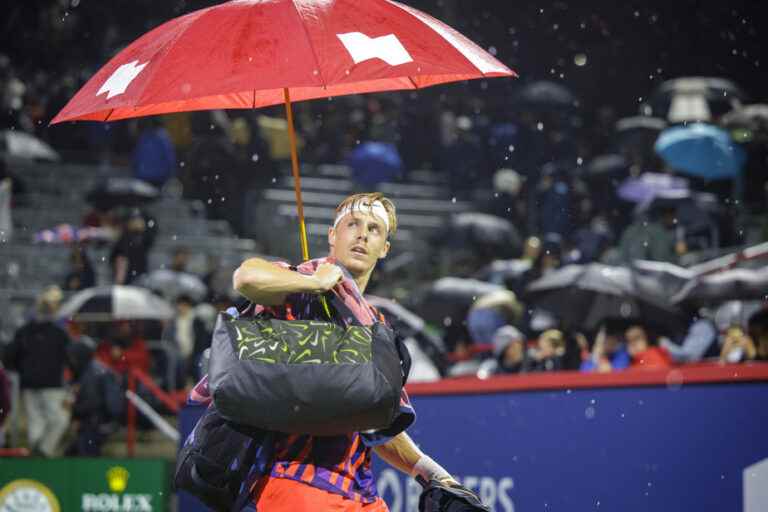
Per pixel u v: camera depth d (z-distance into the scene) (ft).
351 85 52.54
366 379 41.11
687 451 67.51
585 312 126.11
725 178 212.64
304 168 268.41
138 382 153.89
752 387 64.90
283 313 43.39
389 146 234.58
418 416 83.35
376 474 85.05
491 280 175.83
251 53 41.81
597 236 184.14
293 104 273.33
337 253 45.39
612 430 71.46
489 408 78.89
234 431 42.57
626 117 331.16
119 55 45.01
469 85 315.78
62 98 261.85
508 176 232.12
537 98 262.06
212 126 225.35
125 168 262.47
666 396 68.80
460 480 80.43
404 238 259.39
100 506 107.86
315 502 42.29
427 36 43.98
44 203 247.91
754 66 319.27
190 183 223.30
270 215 251.39
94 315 159.84
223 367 41.09
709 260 175.63
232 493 43.01
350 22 43.14
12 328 203.62
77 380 145.18
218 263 193.47
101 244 212.64
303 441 42.91
